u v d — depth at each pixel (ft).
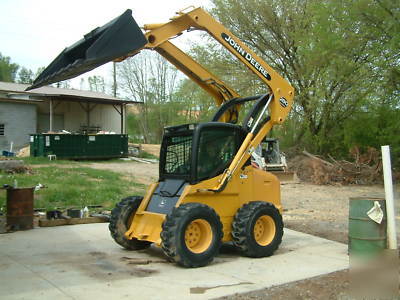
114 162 82.89
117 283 18.83
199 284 18.79
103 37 20.16
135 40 20.92
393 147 69.92
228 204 24.23
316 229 32.50
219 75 81.87
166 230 21.09
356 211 22.49
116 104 102.12
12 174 53.01
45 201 39.55
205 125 23.61
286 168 70.54
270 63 82.33
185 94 166.91
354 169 70.03
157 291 17.80
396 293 17.53
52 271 20.63
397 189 62.90
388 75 60.49
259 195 25.76
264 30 81.66
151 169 73.20
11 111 88.48
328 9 63.26
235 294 17.49
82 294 17.35
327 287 18.45
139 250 25.17
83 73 22.57
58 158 78.74
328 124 80.89
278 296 17.34
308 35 72.84
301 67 78.18
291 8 78.48
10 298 16.84
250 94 80.69
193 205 21.70
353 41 62.39
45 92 97.14
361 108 74.90
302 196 54.03
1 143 87.30
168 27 24.66
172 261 22.39
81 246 25.91
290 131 91.61
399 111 66.64
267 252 23.91
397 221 36.04
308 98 77.05
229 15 81.71
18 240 27.30
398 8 57.77
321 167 69.41
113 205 40.37
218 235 22.27
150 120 180.34
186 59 26.63
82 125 101.19
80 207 38.42
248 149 25.02
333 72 67.10
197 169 23.16
